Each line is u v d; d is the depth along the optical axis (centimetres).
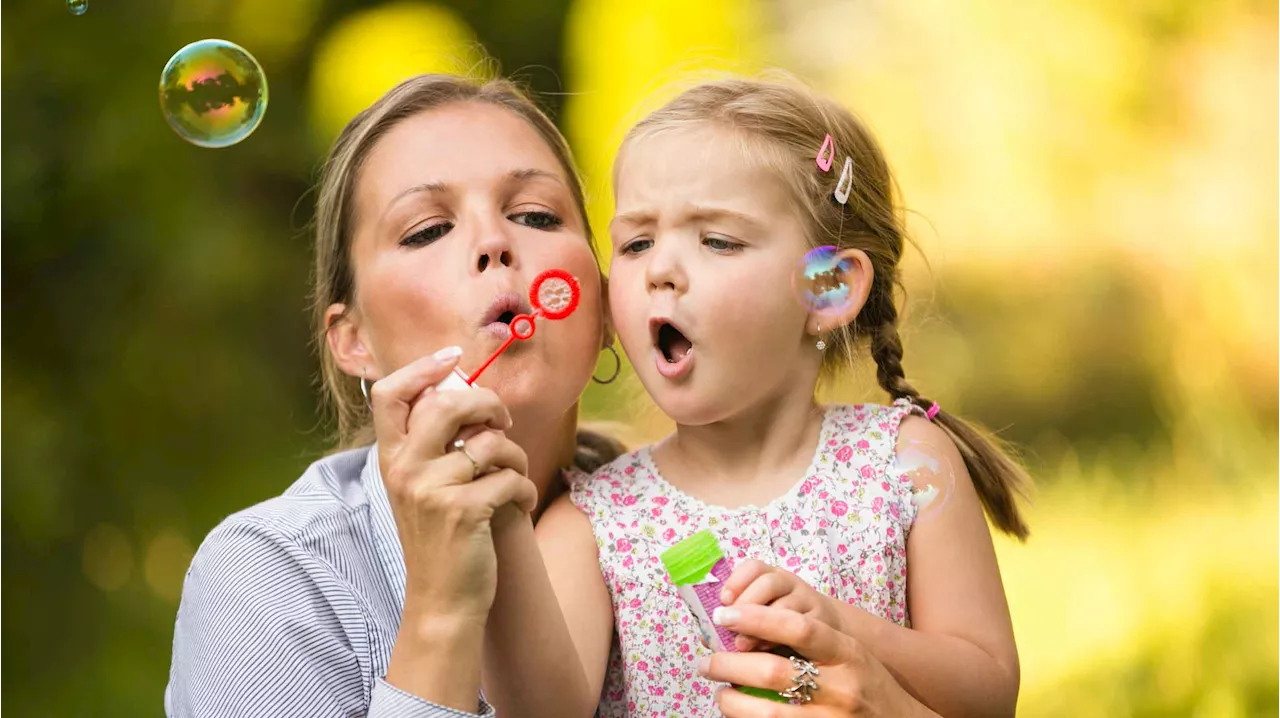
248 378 696
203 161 696
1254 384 953
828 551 252
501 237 247
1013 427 970
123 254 660
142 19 680
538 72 898
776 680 207
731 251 246
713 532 255
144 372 667
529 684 216
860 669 211
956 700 237
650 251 250
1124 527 816
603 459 328
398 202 251
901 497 258
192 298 674
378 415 207
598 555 259
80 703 600
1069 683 668
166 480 663
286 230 759
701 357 244
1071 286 1000
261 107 298
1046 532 835
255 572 233
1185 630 680
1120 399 971
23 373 644
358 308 270
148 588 643
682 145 250
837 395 305
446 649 200
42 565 622
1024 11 1014
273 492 677
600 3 892
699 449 264
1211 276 977
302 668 225
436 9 868
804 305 249
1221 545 757
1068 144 1006
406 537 203
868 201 278
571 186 288
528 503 210
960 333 997
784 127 256
